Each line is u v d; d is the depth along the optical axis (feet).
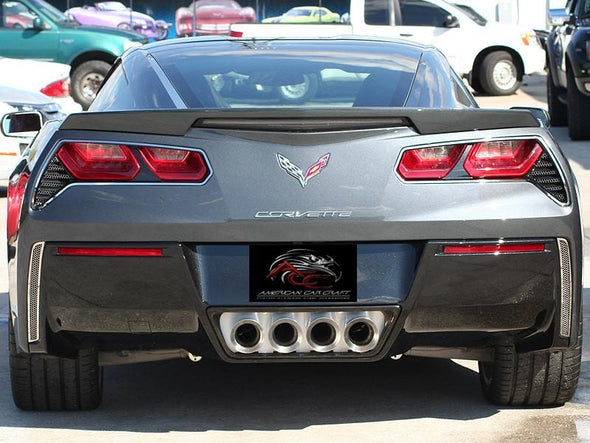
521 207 13.96
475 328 14.15
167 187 13.78
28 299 14.11
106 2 78.38
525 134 14.14
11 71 46.60
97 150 13.89
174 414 15.74
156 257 13.66
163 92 15.79
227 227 13.57
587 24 52.60
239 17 78.69
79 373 15.23
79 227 13.75
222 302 13.66
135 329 13.99
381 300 13.71
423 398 16.40
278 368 18.20
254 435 14.76
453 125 13.99
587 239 29.55
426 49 17.42
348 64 16.39
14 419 15.44
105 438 14.66
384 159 13.83
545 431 14.79
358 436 14.67
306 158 13.76
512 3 95.45
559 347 14.56
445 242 13.75
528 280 14.03
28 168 14.39
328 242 13.65
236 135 13.84
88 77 70.44
